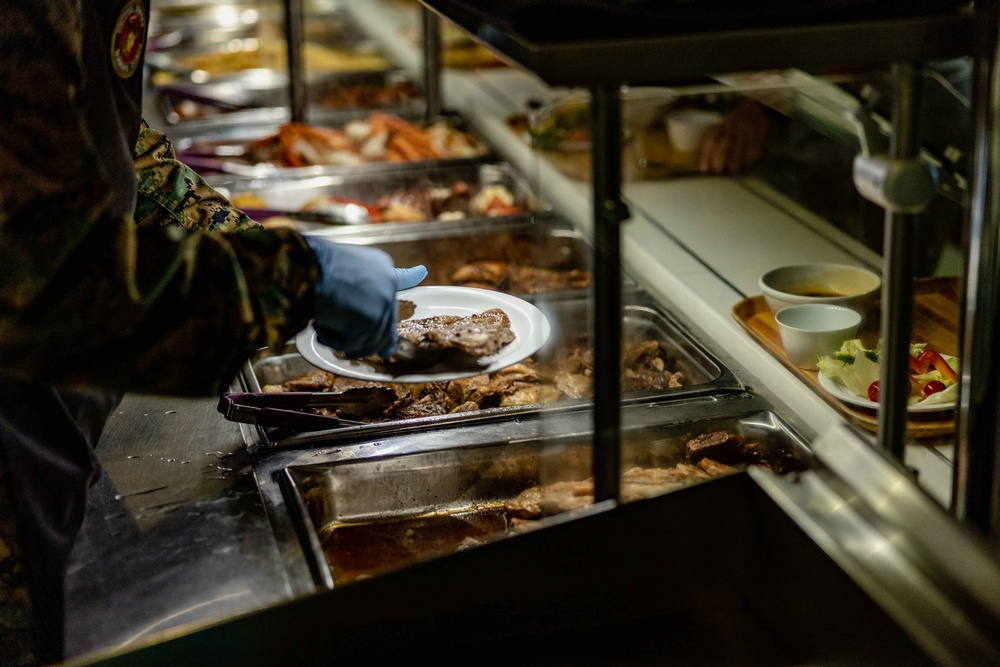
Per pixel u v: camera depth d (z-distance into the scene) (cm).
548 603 103
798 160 202
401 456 147
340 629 98
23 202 103
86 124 119
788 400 150
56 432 135
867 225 189
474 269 230
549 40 83
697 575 107
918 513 93
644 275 189
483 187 282
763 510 104
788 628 101
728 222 207
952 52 87
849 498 99
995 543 89
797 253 193
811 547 96
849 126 141
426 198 271
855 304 157
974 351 93
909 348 101
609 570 105
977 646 82
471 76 383
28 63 107
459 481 150
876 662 89
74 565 125
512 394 168
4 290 102
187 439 156
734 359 164
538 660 100
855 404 140
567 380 130
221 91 377
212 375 108
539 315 139
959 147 137
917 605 86
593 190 96
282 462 147
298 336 138
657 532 105
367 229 238
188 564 125
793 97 146
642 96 177
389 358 121
